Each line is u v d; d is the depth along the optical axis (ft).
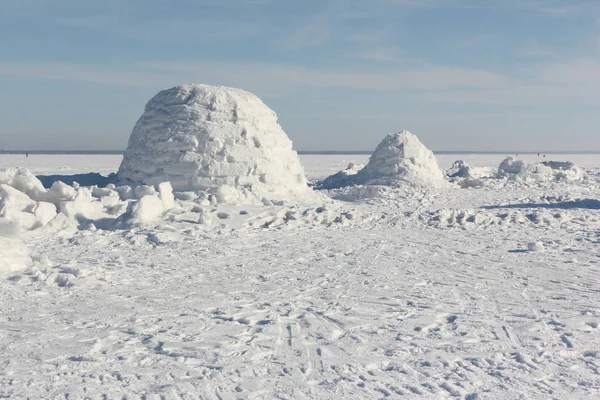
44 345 19.92
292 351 19.57
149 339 20.66
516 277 32.42
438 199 85.97
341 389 16.21
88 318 23.44
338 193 96.37
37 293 27.27
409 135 112.47
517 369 17.83
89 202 51.62
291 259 37.93
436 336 21.27
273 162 75.10
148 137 75.41
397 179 104.37
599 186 106.83
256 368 17.90
